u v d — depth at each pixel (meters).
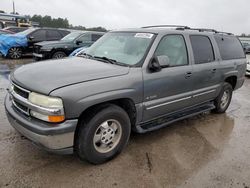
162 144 3.93
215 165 3.43
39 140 2.76
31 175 2.94
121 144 3.42
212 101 5.35
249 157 3.71
